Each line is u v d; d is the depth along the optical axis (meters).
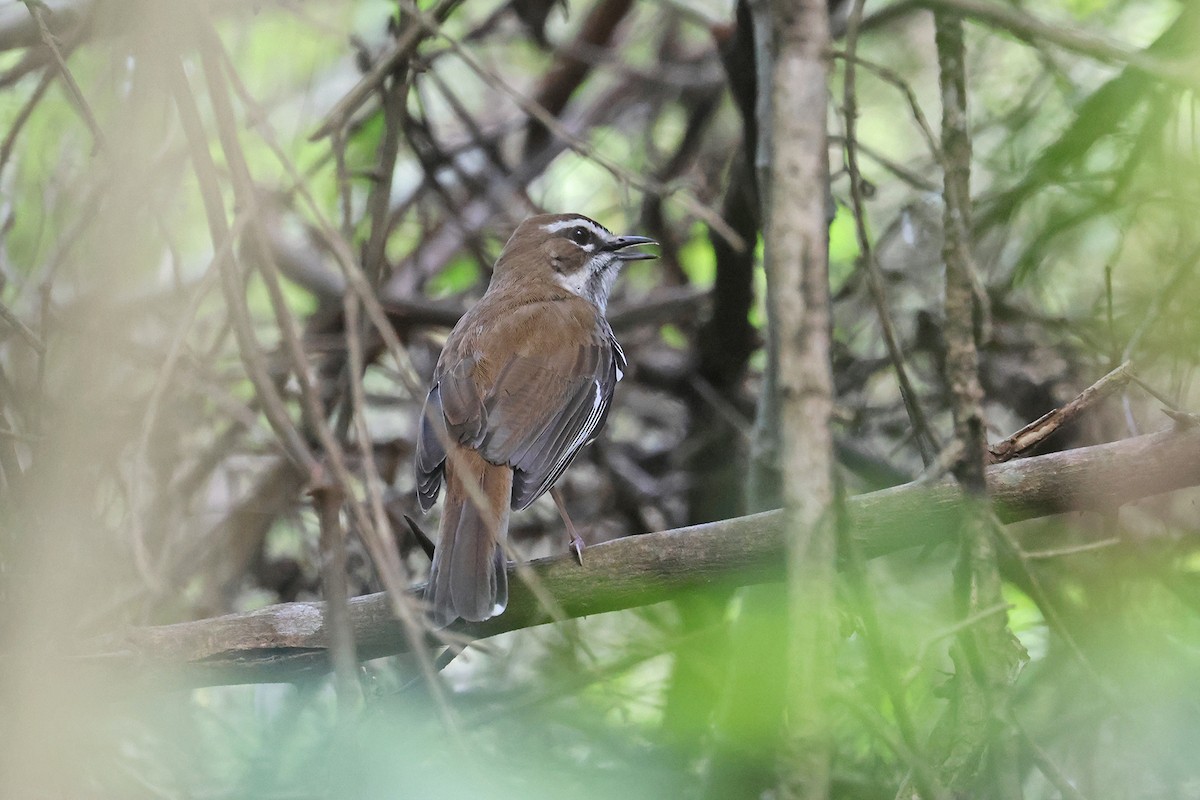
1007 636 6.71
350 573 12.08
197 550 11.80
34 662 7.41
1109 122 10.77
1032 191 11.36
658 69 14.30
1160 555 10.73
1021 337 12.05
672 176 14.02
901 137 13.98
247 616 8.12
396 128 9.73
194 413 11.45
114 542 10.12
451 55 14.46
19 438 8.18
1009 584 10.70
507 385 9.73
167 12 7.23
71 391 7.87
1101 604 10.54
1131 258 11.72
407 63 9.77
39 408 8.54
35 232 11.60
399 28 9.90
